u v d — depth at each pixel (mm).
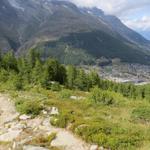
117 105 27594
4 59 73375
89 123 17250
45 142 15961
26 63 74188
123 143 14734
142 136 15648
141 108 22047
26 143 16016
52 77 75000
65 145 15406
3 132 18031
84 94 40250
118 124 17906
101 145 14945
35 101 23094
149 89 88938
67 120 18078
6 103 24750
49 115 19656
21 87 38000
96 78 84000
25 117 19797
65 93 32312
